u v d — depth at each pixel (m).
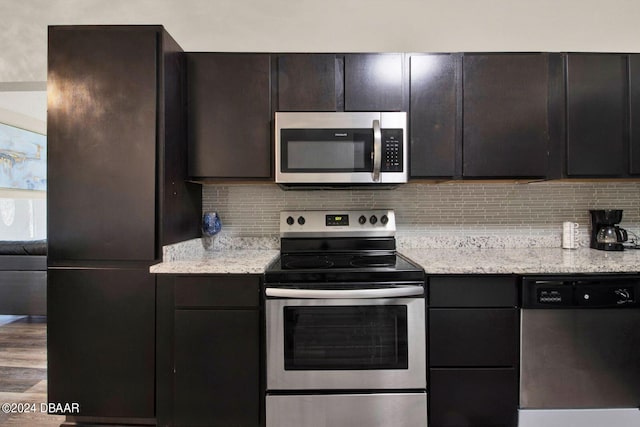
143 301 1.55
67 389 1.55
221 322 1.51
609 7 2.12
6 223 4.71
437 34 2.14
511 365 1.50
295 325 1.50
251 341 1.50
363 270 1.50
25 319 3.20
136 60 1.57
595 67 1.80
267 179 1.82
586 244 2.14
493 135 1.80
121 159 1.57
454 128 1.81
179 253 1.74
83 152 1.57
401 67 1.81
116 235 1.57
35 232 5.01
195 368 1.51
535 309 1.50
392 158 1.76
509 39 2.13
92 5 2.19
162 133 1.58
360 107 1.80
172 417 1.53
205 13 2.16
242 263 1.61
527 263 1.57
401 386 1.50
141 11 2.18
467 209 2.14
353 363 1.50
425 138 1.81
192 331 1.51
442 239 2.14
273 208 2.16
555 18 2.12
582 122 1.80
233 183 1.95
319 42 2.15
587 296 1.49
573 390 1.51
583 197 2.13
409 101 1.81
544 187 2.14
